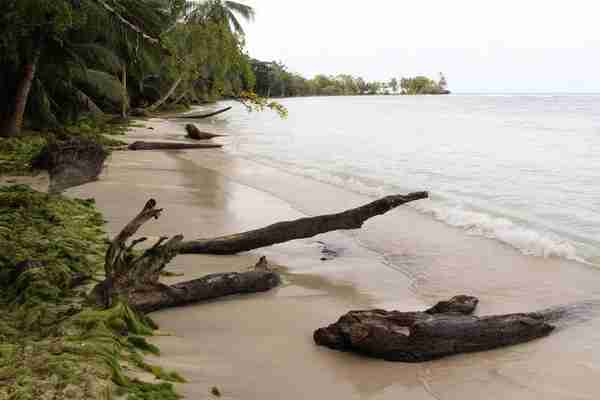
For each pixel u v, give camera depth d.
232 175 20.44
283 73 147.25
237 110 82.44
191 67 11.85
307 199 16.27
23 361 5.13
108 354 5.41
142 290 7.62
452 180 20.61
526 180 20.67
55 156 15.91
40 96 27.91
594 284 9.41
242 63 13.42
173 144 28.02
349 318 6.82
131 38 11.20
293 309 8.03
